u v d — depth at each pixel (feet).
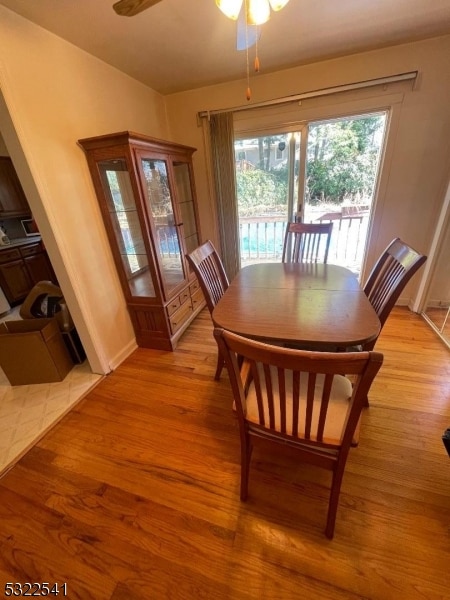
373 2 5.08
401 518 3.63
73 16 4.76
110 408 5.83
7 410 5.93
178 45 6.06
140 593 3.11
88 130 6.09
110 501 4.07
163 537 3.60
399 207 8.31
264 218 10.81
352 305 4.55
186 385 6.39
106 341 6.95
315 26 5.75
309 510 3.80
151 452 4.80
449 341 7.13
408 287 9.05
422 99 7.14
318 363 2.23
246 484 3.82
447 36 6.45
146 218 6.38
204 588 3.13
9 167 11.66
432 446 4.54
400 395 5.57
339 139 9.59
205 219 10.41
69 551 3.52
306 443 3.11
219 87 8.47
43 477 4.47
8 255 11.18
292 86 7.86
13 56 4.49
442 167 7.59
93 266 6.42
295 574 3.19
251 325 4.11
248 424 3.46
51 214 5.28
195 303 9.34
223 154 9.09
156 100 8.66
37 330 6.68
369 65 7.13
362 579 3.11
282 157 9.39
